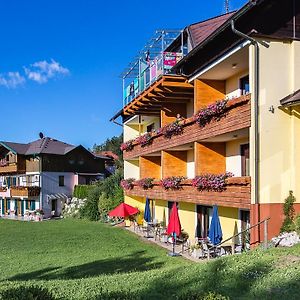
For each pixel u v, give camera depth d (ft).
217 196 54.29
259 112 46.50
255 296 28.99
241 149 59.26
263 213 46.06
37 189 176.76
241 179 48.37
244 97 47.91
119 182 135.85
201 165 62.54
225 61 54.70
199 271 37.17
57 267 56.54
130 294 29.84
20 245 79.51
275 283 30.83
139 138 89.76
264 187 46.26
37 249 73.77
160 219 92.38
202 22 72.33
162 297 30.76
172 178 69.46
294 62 47.29
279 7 47.55
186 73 67.10
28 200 186.09
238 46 49.85
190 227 75.97
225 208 63.62
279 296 28.40
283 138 46.93
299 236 43.62
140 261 59.21
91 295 31.63
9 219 164.96
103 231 99.81
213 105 53.93
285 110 47.11
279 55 47.34
